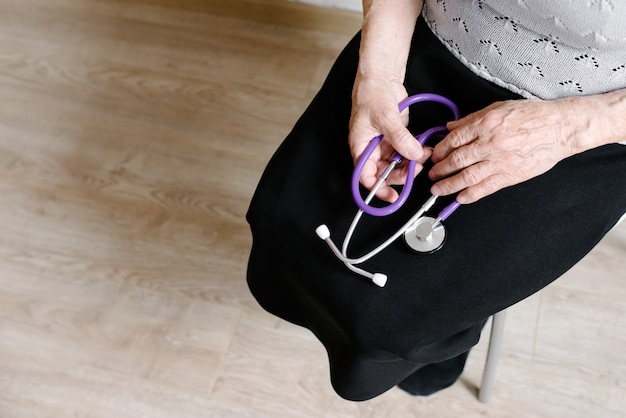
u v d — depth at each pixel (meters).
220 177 1.68
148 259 1.58
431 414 1.42
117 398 1.45
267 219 0.99
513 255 0.91
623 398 1.41
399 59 1.01
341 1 1.78
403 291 0.91
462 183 0.90
